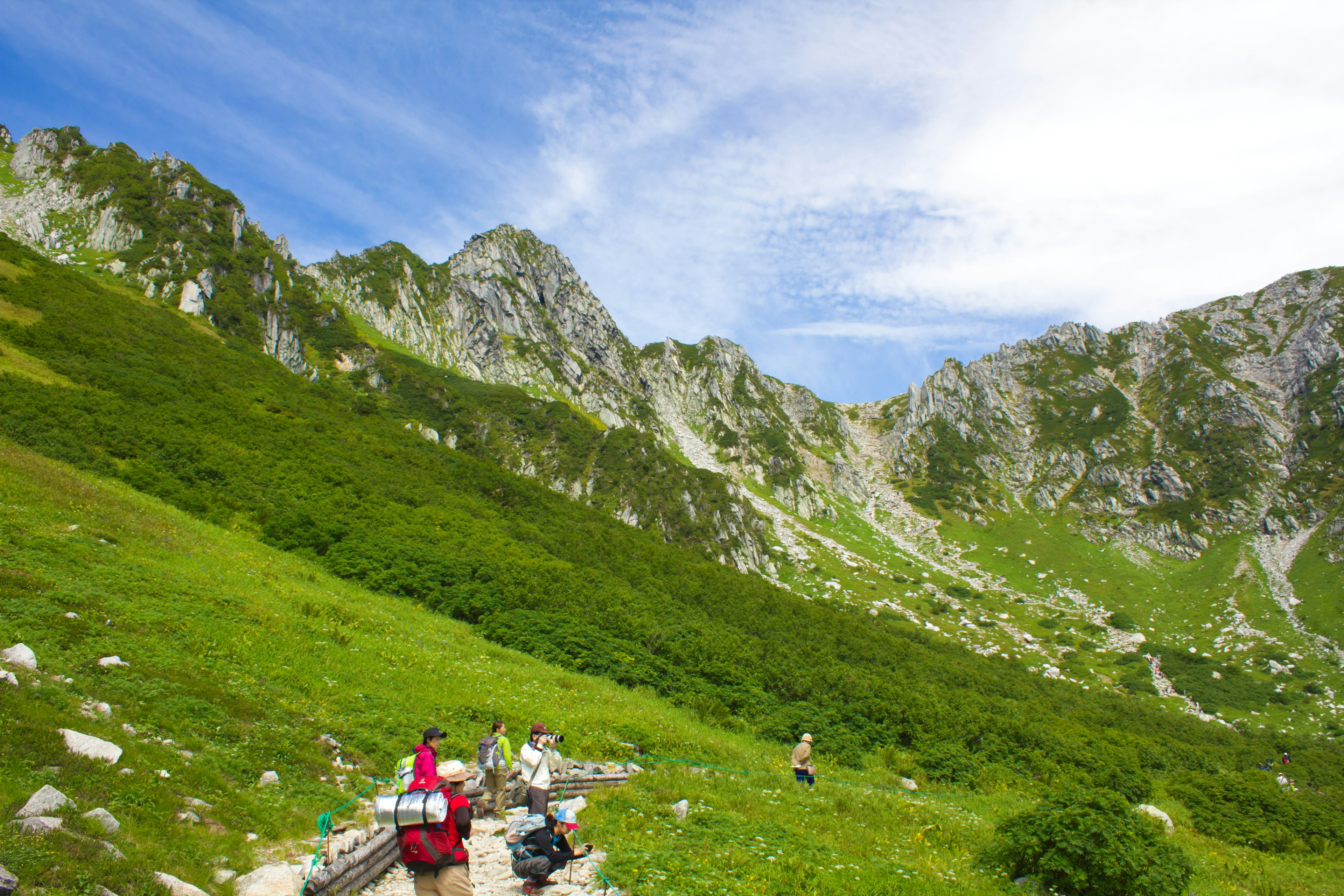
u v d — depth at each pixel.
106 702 11.41
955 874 12.49
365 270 150.62
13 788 7.58
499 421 117.75
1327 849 24.69
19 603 14.23
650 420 185.25
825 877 10.17
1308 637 108.31
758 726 31.95
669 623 45.19
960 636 106.31
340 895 8.37
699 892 9.02
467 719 18.27
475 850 10.91
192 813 8.98
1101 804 13.26
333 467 52.31
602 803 13.16
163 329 66.44
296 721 14.09
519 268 184.50
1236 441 164.75
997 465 188.75
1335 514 135.00
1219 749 57.41
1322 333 177.38
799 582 117.69
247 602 21.14
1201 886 16.30
